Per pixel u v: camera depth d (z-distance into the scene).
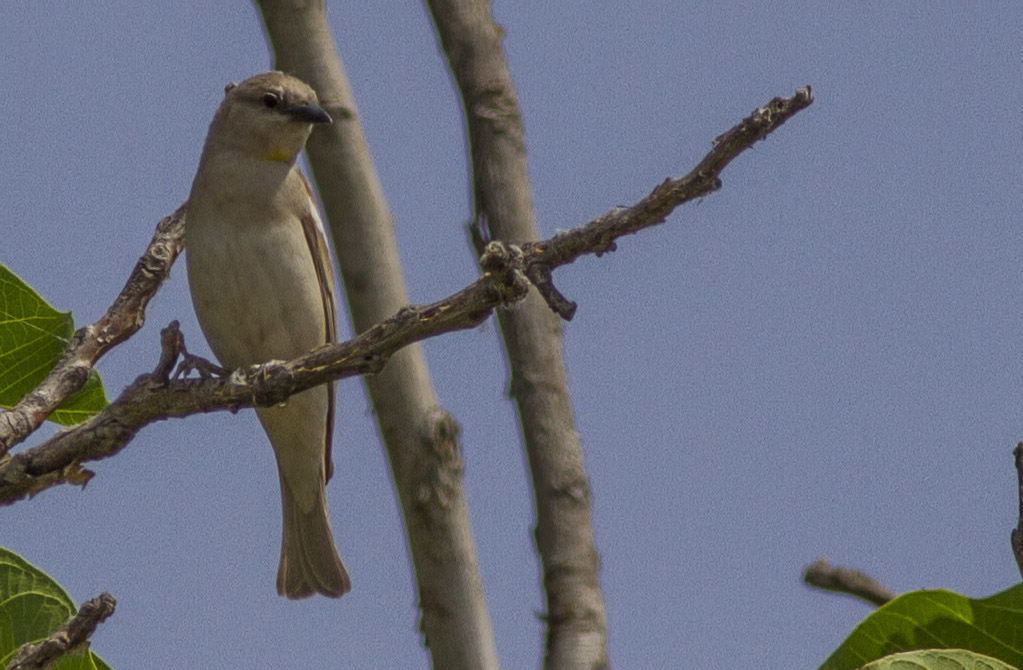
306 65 9.05
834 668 7.38
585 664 7.59
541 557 7.99
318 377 7.22
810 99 5.54
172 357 7.63
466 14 9.09
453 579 7.98
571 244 6.20
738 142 5.62
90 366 8.59
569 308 6.27
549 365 8.30
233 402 7.41
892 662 6.34
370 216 8.70
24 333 8.82
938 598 7.14
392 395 8.16
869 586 8.31
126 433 7.64
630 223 6.04
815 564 8.48
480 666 7.90
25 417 8.15
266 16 9.18
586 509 8.08
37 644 6.55
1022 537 6.47
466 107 8.94
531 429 8.19
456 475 8.12
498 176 8.73
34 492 7.77
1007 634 7.10
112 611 6.58
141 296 9.00
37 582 7.99
